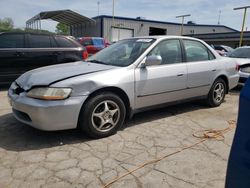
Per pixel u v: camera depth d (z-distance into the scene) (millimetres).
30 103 3266
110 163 2977
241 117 1521
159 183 2613
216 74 5156
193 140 3668
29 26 28156
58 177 2688
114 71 3721
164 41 4379
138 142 3557
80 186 2549
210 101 5270
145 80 3973
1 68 6699
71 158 3078
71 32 41594
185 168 2904
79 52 7668
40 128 3318
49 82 3316
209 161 3070
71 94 3318
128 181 2639
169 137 3756
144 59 4012
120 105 3746
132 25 35219
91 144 3459
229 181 1564
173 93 4441
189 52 4750
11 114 4652
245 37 30734
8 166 2881
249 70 7090
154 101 4215
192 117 4699
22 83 3643
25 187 2520
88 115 3465
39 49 7082
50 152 3223
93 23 32844
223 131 4039
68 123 3357
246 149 1483
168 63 4367
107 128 3701
